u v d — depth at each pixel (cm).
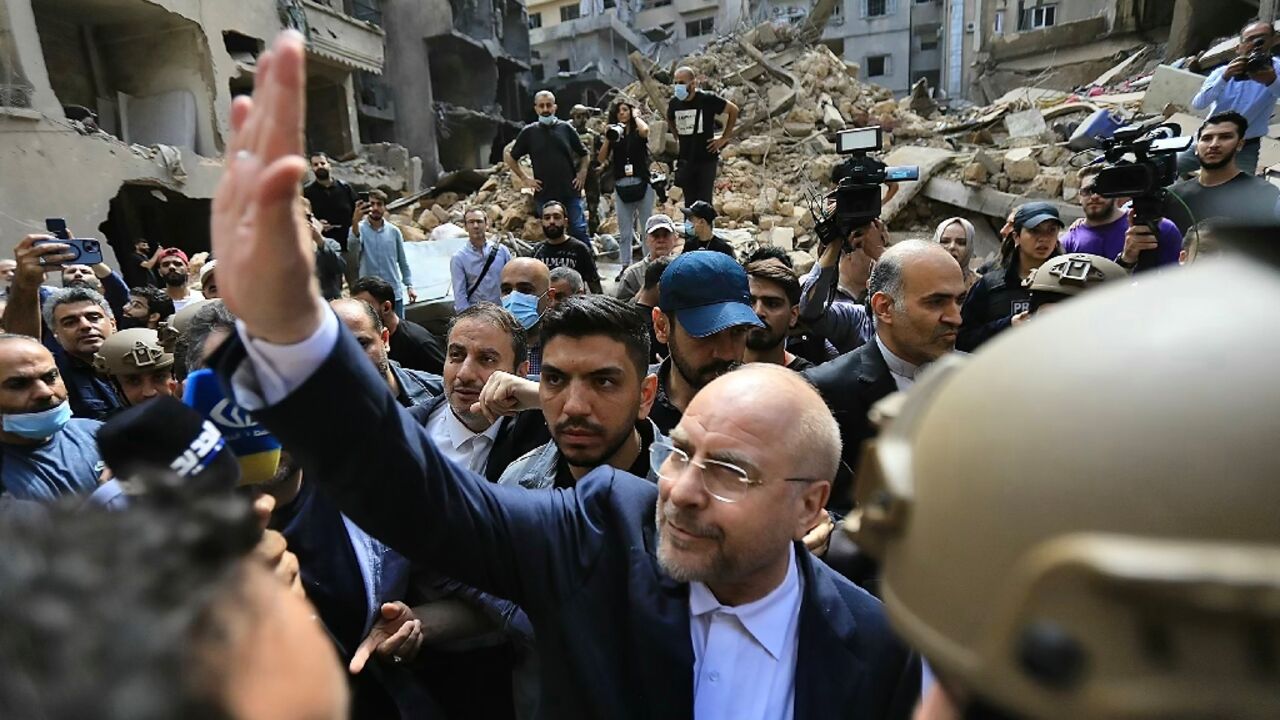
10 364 212
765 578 119
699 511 113
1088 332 42
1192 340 38
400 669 173
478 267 604
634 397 177
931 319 210
